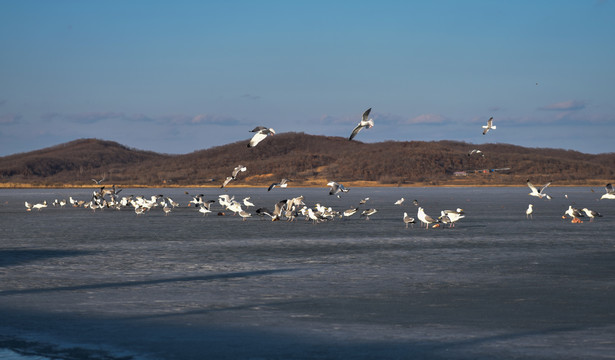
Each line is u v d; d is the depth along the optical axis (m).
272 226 50.03
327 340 15.68
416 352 14.67
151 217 63.47
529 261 28.56
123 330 16.70
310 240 38.38
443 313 18.30
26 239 39.53
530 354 14.43
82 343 15.61
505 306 19.11
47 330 16.73
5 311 18.78
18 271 26.09
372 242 37.09
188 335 16.20
